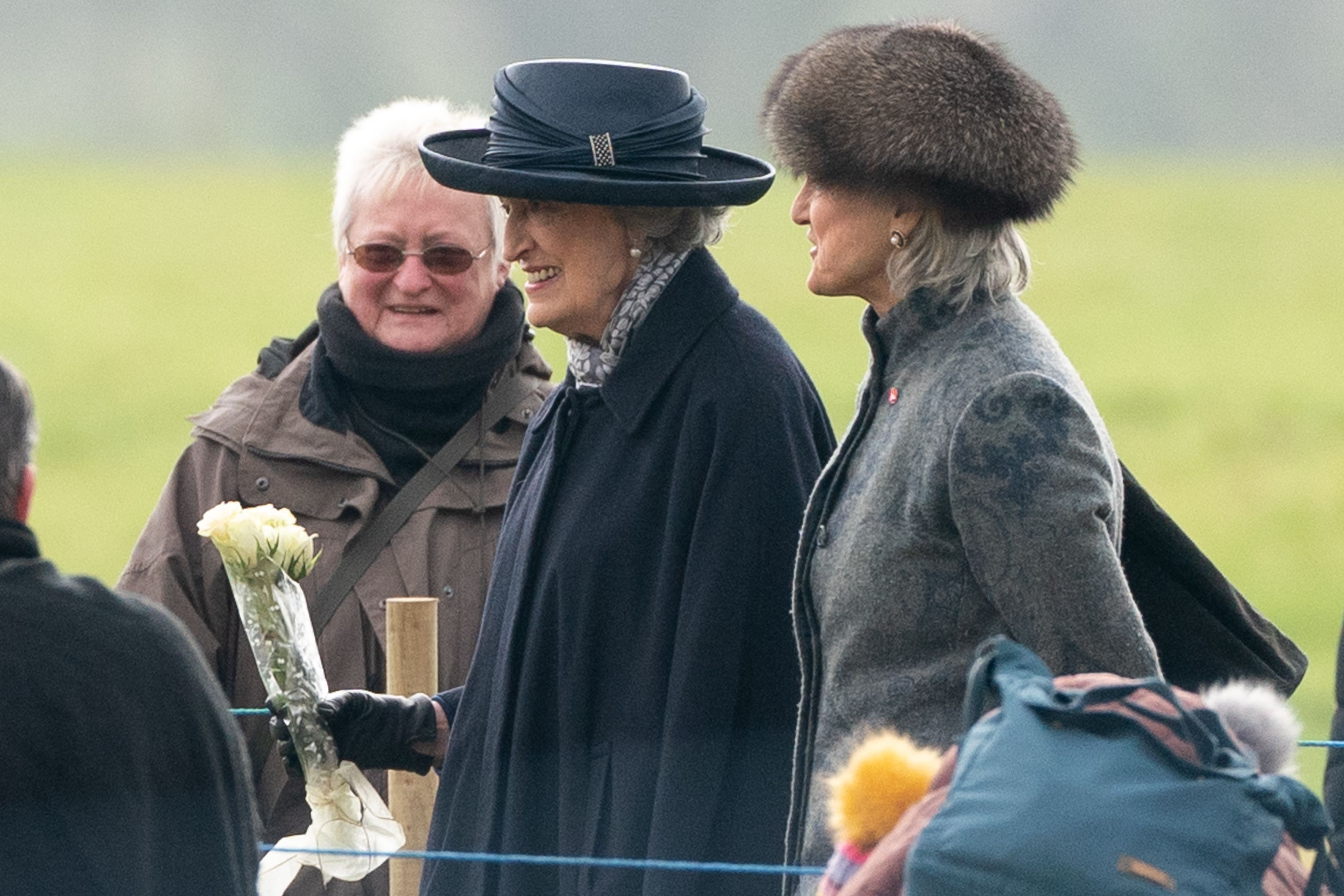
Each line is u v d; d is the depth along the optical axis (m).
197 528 14.73
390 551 14.81
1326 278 120.12
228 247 135.12
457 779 12.81
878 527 10.90
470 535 14.94
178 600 14.62
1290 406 86.25
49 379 94.25
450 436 15.13
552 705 12.49
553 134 12.52
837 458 11.40
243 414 15.20
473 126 14.99
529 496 13.13
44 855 8.44
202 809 8.88
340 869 12.55
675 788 11.81
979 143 10.70
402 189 14.80
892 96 10.78
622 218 12.59
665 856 11.77
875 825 8.80
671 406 12.44
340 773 12.59
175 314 111.94
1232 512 69.31
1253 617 11.40
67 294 116.44
